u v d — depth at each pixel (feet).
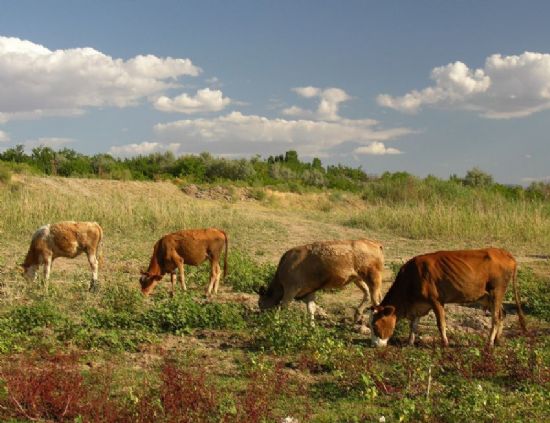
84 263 51.62
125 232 67.36
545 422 21.35
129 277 47.29
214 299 40.73
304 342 29.78
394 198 121.70
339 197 126.62
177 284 45.73
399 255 63.62
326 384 25.18
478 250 30.78
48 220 66.39
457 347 30.81
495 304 30.60
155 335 31.04
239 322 33.68
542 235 74.33
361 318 35.65
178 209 76.23
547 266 56.95
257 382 24.26
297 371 26.94
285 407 22.66
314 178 160.97
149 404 20.67
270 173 163.22
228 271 47.70
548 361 27.20
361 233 78.13
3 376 23.61
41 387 21.63
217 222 75.20
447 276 30.01
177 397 21.12
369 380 23.80
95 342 29.09
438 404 22.54
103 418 20.36
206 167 147.95
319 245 34.17
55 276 45.50
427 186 121.39
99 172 133.08
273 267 48.70
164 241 41.91
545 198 125.39
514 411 21.77
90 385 23.82
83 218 69.05
